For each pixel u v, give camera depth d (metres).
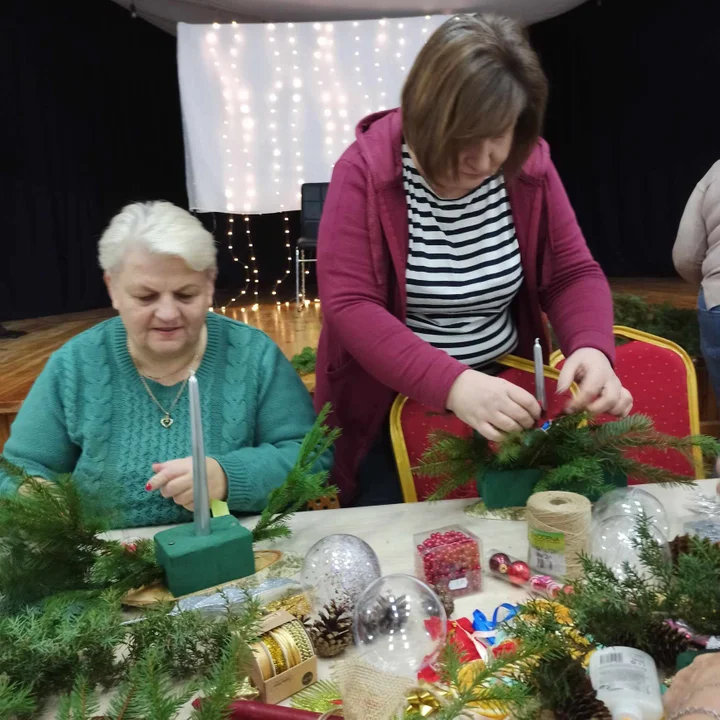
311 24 4.11
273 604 0.72
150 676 0.51
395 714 0.52
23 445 1.07
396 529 0.96
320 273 1.13
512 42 0.90
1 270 4.71
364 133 1.15
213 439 1.09
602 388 0.98
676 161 5.61
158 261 0.95
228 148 4.19
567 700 0.52
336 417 1.26
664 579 0.61
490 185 1.13
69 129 5.02
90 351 1.10
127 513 1.04
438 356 0.98
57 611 0.65
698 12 5.09
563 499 0.83
